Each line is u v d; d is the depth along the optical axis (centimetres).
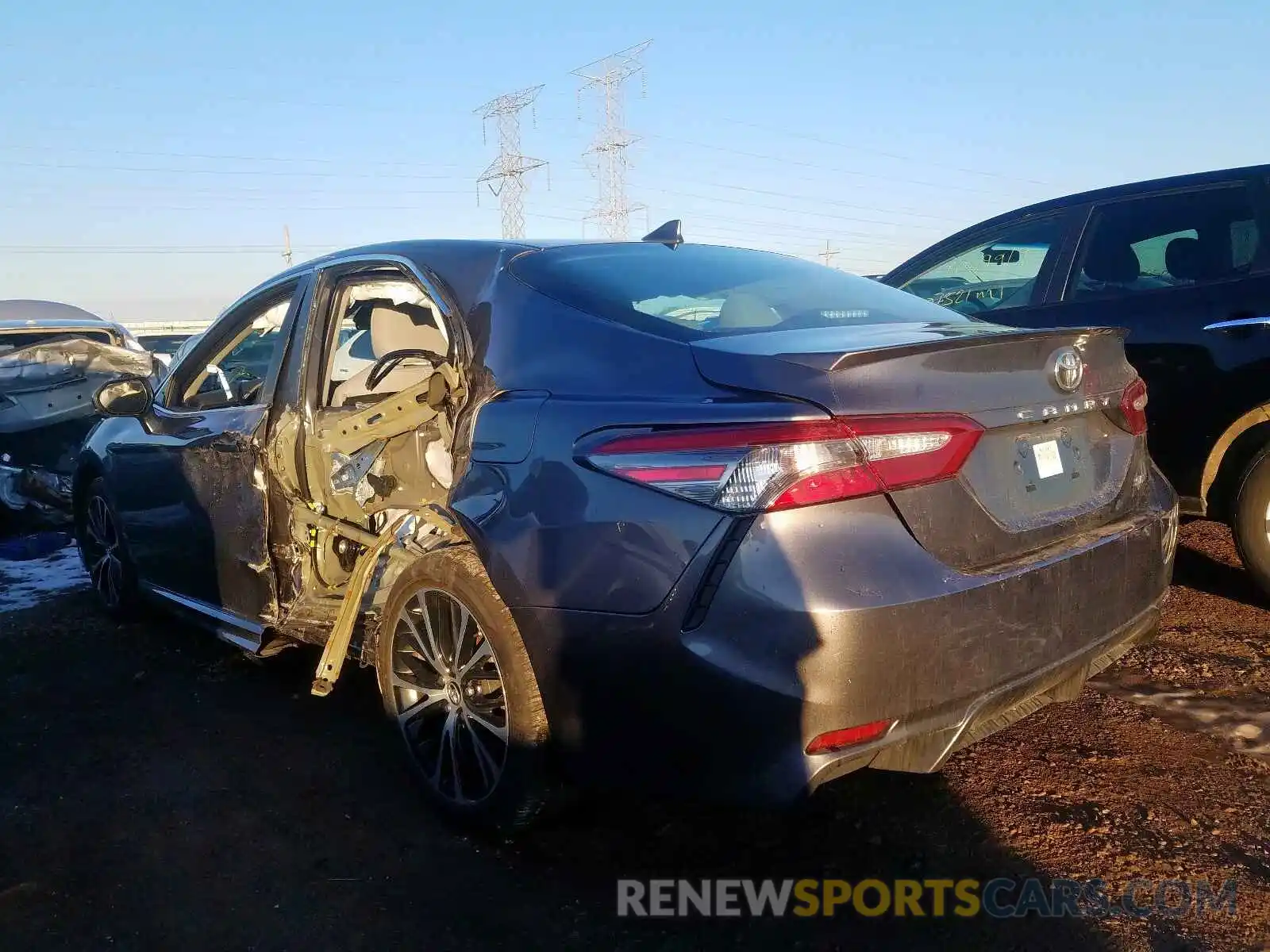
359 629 336
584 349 263
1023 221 507
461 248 323
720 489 216
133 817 300
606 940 238
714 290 302
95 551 506
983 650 226
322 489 367
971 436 230
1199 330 422
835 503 215
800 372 222
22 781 324
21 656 443
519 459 254
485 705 273
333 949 238
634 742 233
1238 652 383
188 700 388
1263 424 405
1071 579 246
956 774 307
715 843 277
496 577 252
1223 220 435
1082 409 263
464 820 283
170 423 426
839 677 209
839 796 297
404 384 392
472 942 239
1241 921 235
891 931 239
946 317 311
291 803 306
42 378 736
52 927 248
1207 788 292
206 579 406
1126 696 354
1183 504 436
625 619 227
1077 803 288
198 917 251
